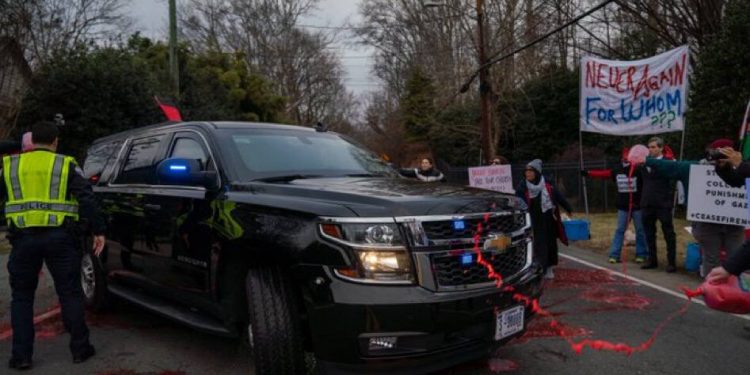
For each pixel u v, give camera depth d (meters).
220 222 3.78
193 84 21.55
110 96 14.37
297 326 3.30
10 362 4.25
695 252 7.44
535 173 6.91
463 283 3.26
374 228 3.10
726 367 4.09
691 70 16.00
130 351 4.59
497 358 4.23
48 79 13.79
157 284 4.68
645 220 7.79
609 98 9.88
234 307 3.73
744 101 11.95
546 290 6.52
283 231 3.31
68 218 4.32
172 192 4.45
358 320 2.99
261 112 27.92
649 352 4.39
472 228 3.35
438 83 28.39
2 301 6.38
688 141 13.72
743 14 12.22
